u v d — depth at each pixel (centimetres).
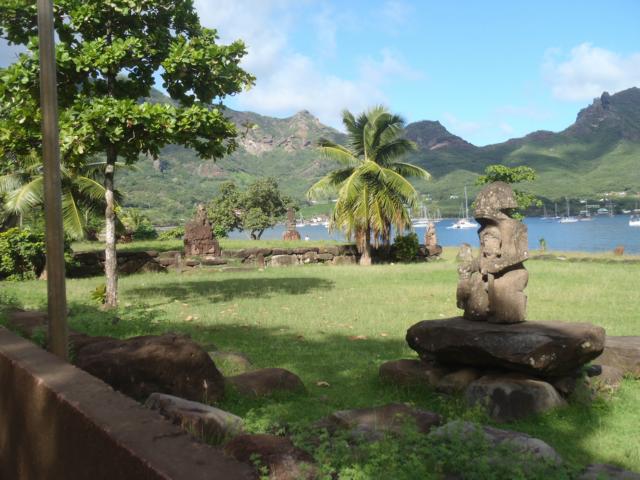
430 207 18750
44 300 1120
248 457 277
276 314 1018
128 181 15788
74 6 1018
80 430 194
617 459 385
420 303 1160
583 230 12119
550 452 348
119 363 457
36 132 960
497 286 554
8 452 273
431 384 548
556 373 499
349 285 1492
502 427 454
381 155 2397
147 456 158
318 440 357
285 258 2184
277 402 504
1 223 2216
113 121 936
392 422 394
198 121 985
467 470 310
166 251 1980
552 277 1596
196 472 148
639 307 1053
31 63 934
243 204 5656
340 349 736
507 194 564
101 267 1836
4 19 1004
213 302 1182
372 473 278
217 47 1053
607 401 512
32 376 241
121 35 1083
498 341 507
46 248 438
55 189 437
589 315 970
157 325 851
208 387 483
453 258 2544
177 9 1098
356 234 2298
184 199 15075
